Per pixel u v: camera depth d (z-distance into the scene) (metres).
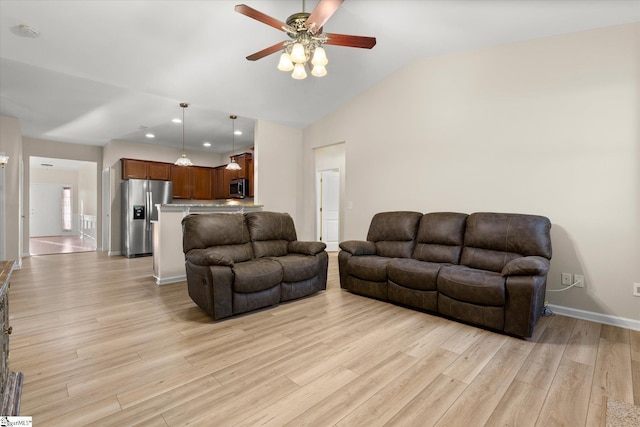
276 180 5.60
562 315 3.03
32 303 3.28
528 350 2.28
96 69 3.47
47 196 10.77
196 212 4.43
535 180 3.21
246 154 6.77
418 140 4.13
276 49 2.62
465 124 3.70
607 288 2.82
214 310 2.75
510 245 2.98
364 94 4.78
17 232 5.11
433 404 1.66
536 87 3.20
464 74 3.70
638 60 2.68
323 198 7.21
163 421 1.52
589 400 1.68
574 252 2.99
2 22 2.67
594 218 2.89
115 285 4.03
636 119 2.69
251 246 3.66
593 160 2.89
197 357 2.15
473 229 3.27
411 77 4.18
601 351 2.26
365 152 4.78
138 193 6.52
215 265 2.79
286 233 3.99
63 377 1.89
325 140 5.45
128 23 2.82
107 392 1.74
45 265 5.40
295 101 4.84
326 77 4.30
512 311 2.47
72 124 5.57
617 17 2.68
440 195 3.93
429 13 2.96
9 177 5.06
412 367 2.03
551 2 2.61
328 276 4.71
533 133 3.22
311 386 1.82
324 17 2.13
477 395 1.73
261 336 2.50
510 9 2.78
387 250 3.82
